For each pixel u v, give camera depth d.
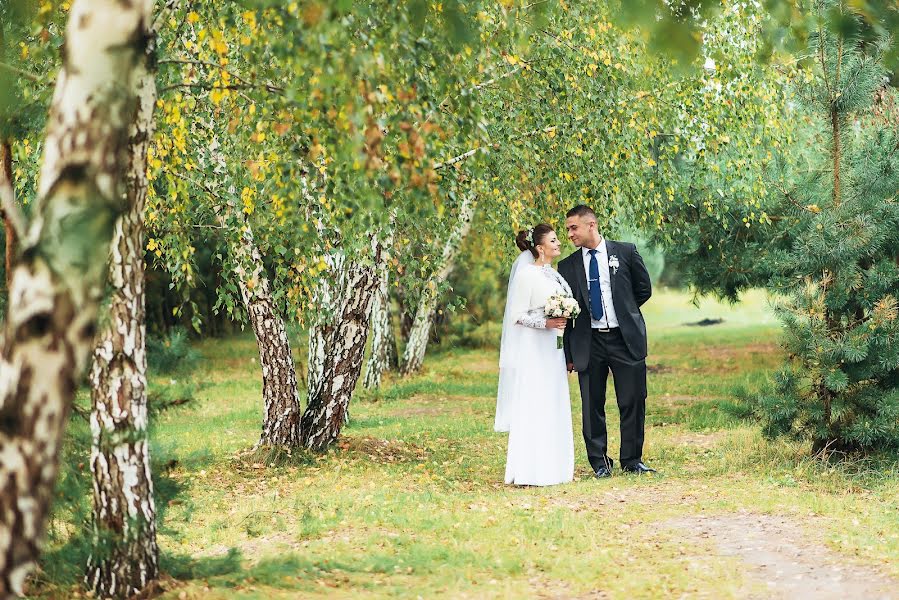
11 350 3.26
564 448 9.28
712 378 19.86
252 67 6.14
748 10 10.04
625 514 7.44
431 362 25.11
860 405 9.12
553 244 9.31
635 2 3.86
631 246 9.45
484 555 6.28
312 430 11.11
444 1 5.43
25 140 6.67
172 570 5.49
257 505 8.27
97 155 3.33
